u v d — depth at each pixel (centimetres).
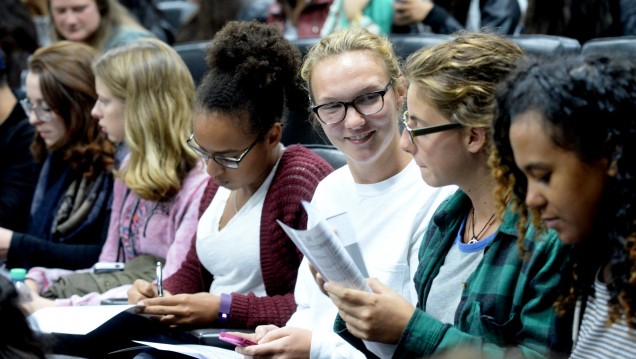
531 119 303
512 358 349
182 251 573
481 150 380
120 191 621
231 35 506
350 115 448
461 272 395
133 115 594
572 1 721
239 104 495
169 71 599
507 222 373
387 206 461
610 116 294
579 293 338
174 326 486
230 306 488
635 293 301
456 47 382
